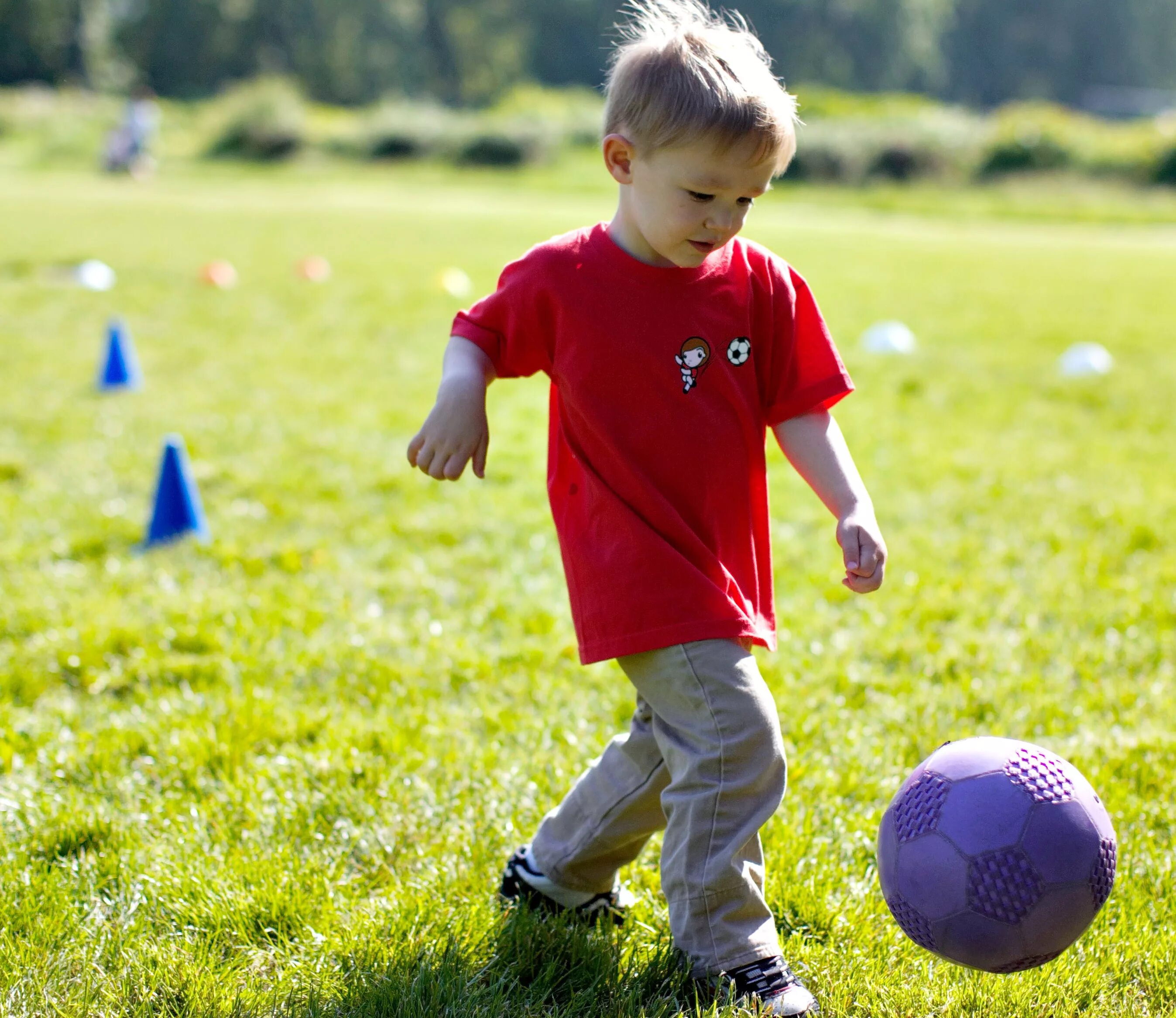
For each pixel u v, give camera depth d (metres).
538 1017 2.19
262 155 37.47
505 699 3.53
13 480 5.58
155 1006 2.19
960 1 94.12
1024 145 34.97
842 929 2.45
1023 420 7.41
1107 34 96.06
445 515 5.24
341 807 2.88
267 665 3.71
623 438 2.25
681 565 2.22
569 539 2.33
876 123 37.06
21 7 67.94
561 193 31.84
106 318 10.12
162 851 2.67
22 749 3.21
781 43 83.31
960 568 4.75
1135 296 14.22
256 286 12.46
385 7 80.19
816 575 4.60
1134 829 2.82
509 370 2.33
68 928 2.39
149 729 3.27
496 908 2.50
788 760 3.11
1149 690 3.66
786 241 20.92
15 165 35.00
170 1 76.06
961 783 2.11
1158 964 2.34
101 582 4.40
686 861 2.19
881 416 7.46
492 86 82.75
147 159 32.34
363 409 7.13
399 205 26.14
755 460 2.35
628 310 2.22
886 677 3.74
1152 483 6.04
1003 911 2.04
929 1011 2.21
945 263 17.66
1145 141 35.06
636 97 2.10
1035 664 3.86
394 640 3.94
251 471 5.80
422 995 2.21
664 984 2.27
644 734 2.38
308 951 2.36
